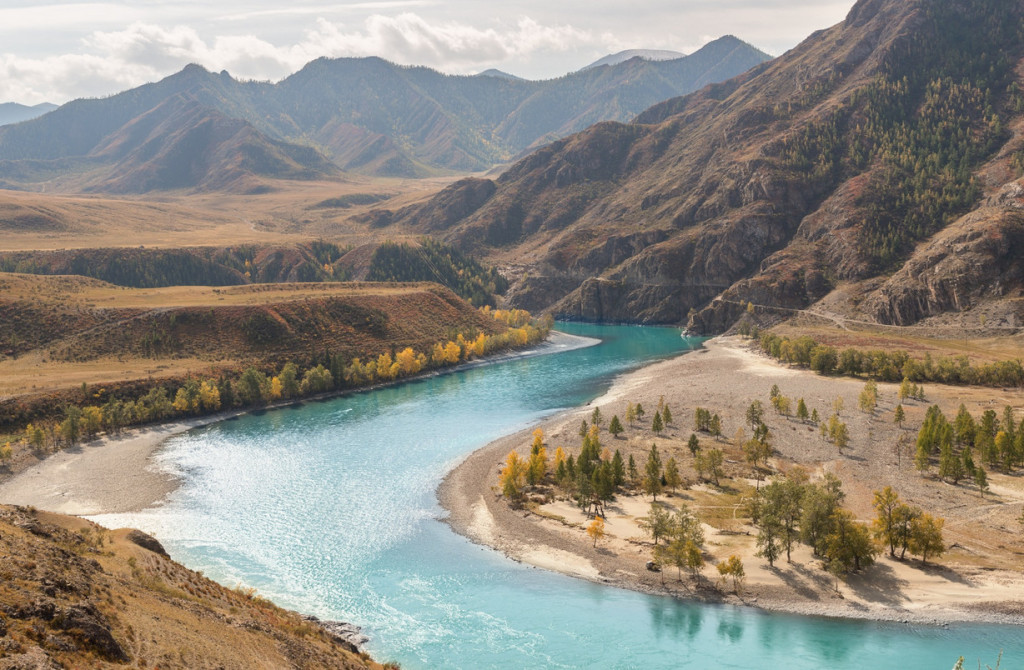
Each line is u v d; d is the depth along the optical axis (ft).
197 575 226.58
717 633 263.08
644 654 249.55
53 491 399.24
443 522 363.35
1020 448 398.21
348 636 257.55
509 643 256.11
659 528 318.86
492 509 376.48
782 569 306.55
